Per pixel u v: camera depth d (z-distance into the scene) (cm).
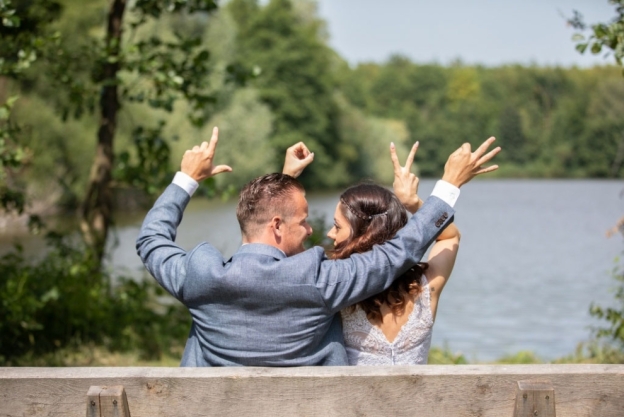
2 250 1552
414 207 268
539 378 201
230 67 836
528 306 1322
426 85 9662
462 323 1141
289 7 5372
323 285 229
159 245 252
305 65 5175
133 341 727
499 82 9400
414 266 254
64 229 862
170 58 814
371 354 250
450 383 200
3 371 205
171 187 269
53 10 782
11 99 643
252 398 201
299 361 235
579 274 1823
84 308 717
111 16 827
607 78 8631
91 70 820
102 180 836
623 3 530
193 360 245
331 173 5416
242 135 3875
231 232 2347
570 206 5053
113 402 197
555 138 8669
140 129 841
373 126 5984
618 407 200
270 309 230
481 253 2367
